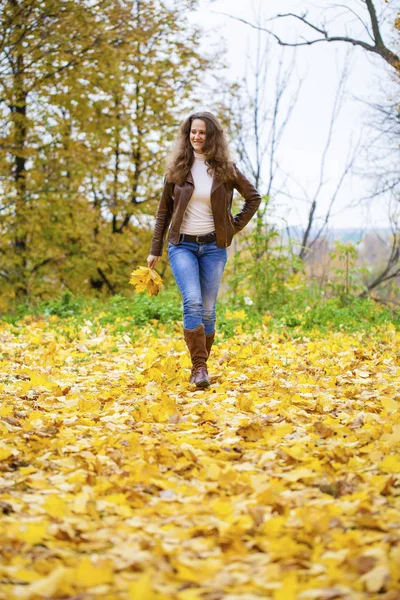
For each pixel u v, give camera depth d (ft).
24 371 20.25
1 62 51.06
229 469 9.95
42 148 56.18
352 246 39.27
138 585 5.96
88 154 56.29
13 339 27.40
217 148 17.46
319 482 9.77
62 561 7.24
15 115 54.85
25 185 56.65
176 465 10.78
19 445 11.73
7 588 6.40
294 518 8.46
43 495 9.47
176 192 17.66
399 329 31.53
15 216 56.44
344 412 14.56
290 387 17.42
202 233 17.83
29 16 50.24
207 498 9.37
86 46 52.70
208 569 6.93
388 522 8.18
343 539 7.52
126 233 63.26
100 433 12.94
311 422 13.75
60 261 60.64
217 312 33.06
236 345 25.45
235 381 18.43
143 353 23.91
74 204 57.47
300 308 36.91
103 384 18.62
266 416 13.94
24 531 7.82
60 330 29.84
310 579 6.81
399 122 48.01
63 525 8.17
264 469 10.68
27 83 54.08
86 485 9.86
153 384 17.85
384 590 6.40
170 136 59.11
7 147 55.16
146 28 55.83
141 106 60.39
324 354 23.99
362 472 10.21
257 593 6.47
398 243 63.16
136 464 10.65
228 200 17.90
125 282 62.95
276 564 7.05
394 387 17.12
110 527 8.32
